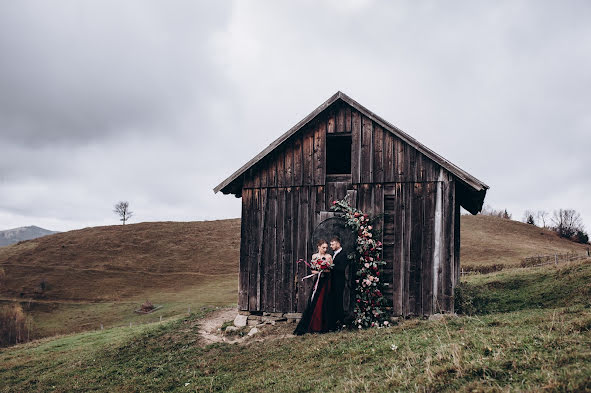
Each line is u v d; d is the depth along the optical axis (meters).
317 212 11.72
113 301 44.00
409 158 11.05
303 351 7.94
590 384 3.29
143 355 10.36
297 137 12.23
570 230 69.06
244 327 11.80
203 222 76.06
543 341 4.88
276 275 11.91
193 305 37.69
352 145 11.62
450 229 10.45
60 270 54.88
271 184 12.33
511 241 54.44
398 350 6.33
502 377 4.07
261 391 5.88
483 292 11.52
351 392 4.67
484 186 10.07
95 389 8.04
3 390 8.88
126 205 112.25
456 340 5.86
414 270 10.59
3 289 49.03
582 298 10.10
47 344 15.35
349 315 10.44
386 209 11.12
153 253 60.84
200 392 6.68
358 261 10.63
